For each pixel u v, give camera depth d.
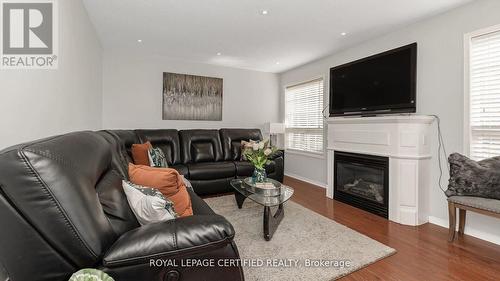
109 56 4.02
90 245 0.75
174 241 0.87
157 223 0.96
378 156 2.97
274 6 2.50
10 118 1.23
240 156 4.39
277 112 5.58
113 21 2.89
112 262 0.79
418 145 2.66
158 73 4.41
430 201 2.76
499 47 2.27
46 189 0.71
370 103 3.23
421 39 2.82
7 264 0.72
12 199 0.70
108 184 1.17
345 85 3.59
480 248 2.14
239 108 5.16
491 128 2.32
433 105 2.72
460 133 2.50
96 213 0.81
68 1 2.02
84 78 2.63
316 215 2.91
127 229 1.06
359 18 2.76
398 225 2.66
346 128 3.43
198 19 2.81
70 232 0.73
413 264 1.89
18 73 1.30
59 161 0.77
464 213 2.38
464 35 2.45
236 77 5.11
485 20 2.30
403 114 2.88
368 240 2.26
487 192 2.08
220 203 3.34
